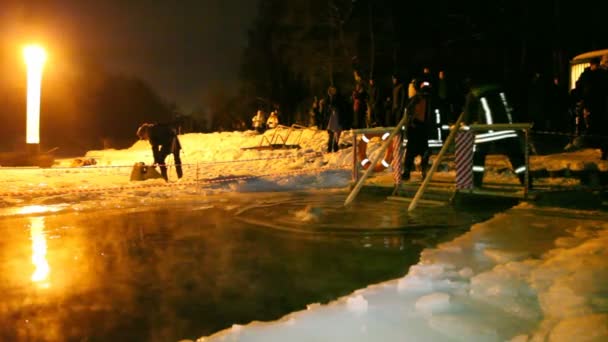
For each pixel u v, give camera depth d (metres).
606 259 3.95
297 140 20.69
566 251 4.33
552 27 21.33
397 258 4.77
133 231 6.30
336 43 34.03
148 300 3.80
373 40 29.69
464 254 4.47
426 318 3.08
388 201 8.08
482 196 7.33
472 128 7.16
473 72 25.86
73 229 6.50
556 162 9.51
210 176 12.24
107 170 14.97
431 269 4.04
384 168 9.02
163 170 11.48
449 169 10.91
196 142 26.34
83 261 4.91
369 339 2.83
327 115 22.27
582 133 11.67
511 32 23.81
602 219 5.82
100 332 3.25
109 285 4.16
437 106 9.48
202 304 3.70
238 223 6.66
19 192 9.84
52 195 9.56
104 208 8.19
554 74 19.97
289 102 40.59
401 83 13.50
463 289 3.55
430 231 5.80
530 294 3.36
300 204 8.11
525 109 13.27
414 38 28.94
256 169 13.78
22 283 4.25
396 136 8.39
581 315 2.91
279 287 4.02
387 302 3.37
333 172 11.94
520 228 5.45
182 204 8.48
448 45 27.33
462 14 26.50
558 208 6.52
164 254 5.11
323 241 5.48
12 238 6.00
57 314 3.55
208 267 4.61
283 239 5.63
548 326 2.83
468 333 2.82
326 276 4.28
